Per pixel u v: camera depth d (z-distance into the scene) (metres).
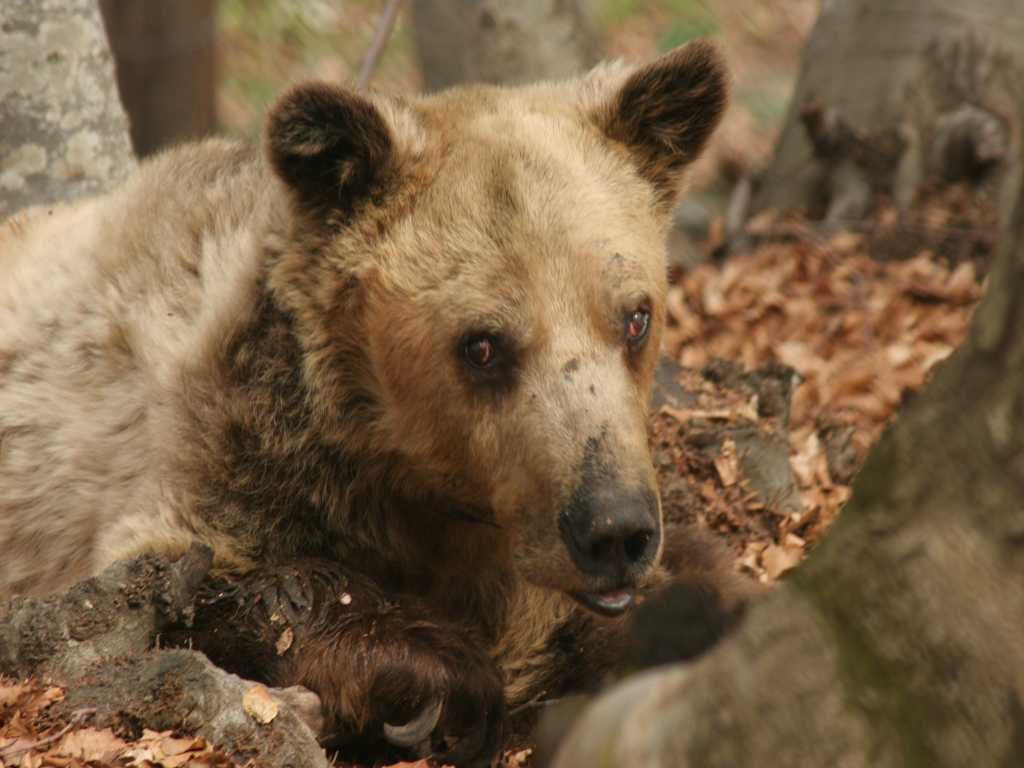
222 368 9.98
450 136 9.95
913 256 20.23
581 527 8.66
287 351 9.95
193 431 9.98
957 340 18.19
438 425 9.58
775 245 20.91
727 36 42.12
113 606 8.80
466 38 24.45
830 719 5.14
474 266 9.33
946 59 21.09
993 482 4.96
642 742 5.59
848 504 5.38
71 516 10.67
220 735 8.06
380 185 9.77
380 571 10.48
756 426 13.17
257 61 39.69
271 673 9.41
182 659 8.43
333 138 9.60
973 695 4.93
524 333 9.17
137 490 10.25
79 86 14.87
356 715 9.19
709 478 12.82
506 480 9.23
